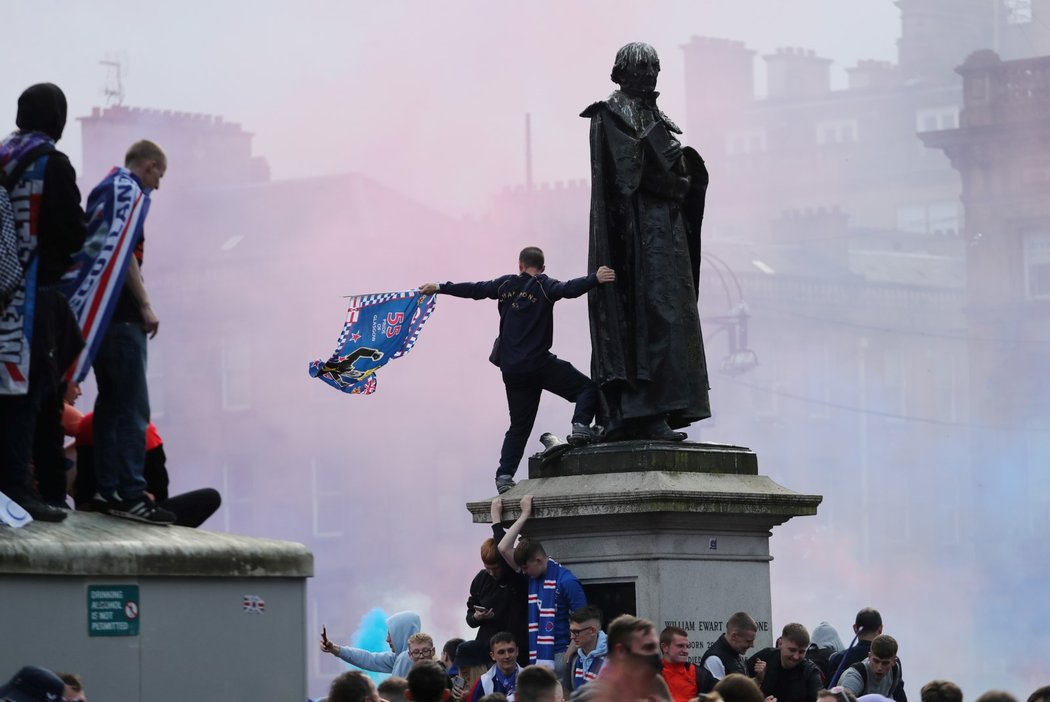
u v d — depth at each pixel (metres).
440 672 13.70
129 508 14.20
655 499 16.41
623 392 17.34
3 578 12.65
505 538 16.75
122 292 14.34
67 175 13.62
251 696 13.63
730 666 15.91
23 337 13.39
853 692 17.08
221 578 13.57
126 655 13.10
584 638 15.66
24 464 13.57
